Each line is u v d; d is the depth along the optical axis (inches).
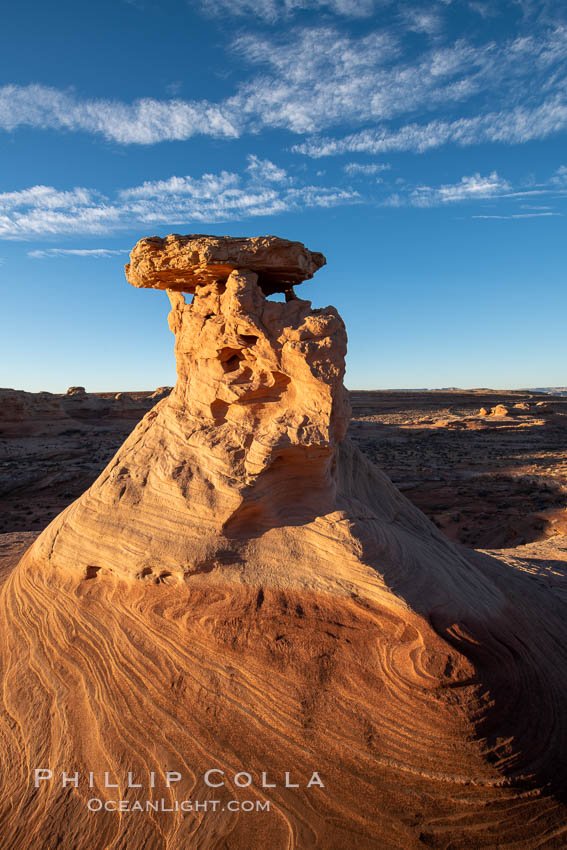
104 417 3132.4
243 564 287.1
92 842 221.3
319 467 302.7
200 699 252.2
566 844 206.5
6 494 1446.9
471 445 2329.0
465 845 202.7
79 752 253.0
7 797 245.3
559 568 534.0
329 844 203.6
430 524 397.1
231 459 307.0
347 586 265.9
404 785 214.1
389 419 3767.2
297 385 302.8
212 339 331.3
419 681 233.9
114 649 289.0
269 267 315.9
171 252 319.0
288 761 226.4
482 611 284.2
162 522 312.5
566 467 1585.9
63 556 346.9
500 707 232.5
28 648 319.3
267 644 257.8
